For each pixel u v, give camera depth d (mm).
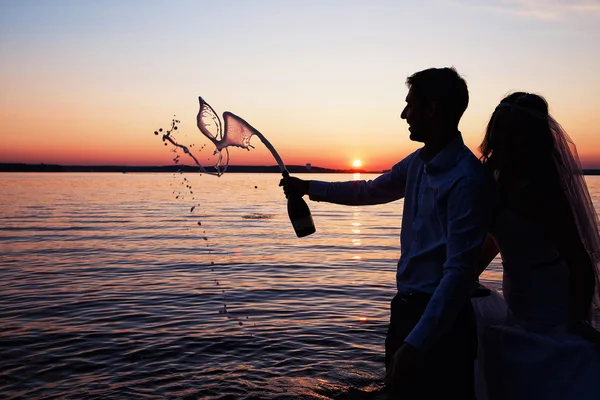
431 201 2012
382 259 12461
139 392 4191
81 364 4836
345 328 6113
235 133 2412
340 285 8977
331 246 15289
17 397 4094
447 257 1896
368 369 4691
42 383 4383
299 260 12211
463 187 1896
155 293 8156
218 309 7090
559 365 2145
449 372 1989
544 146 2104
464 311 2035
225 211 32219
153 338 5668
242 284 9023
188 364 4844
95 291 8305
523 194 2096
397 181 2396
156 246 14828
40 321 6391
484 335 2432
